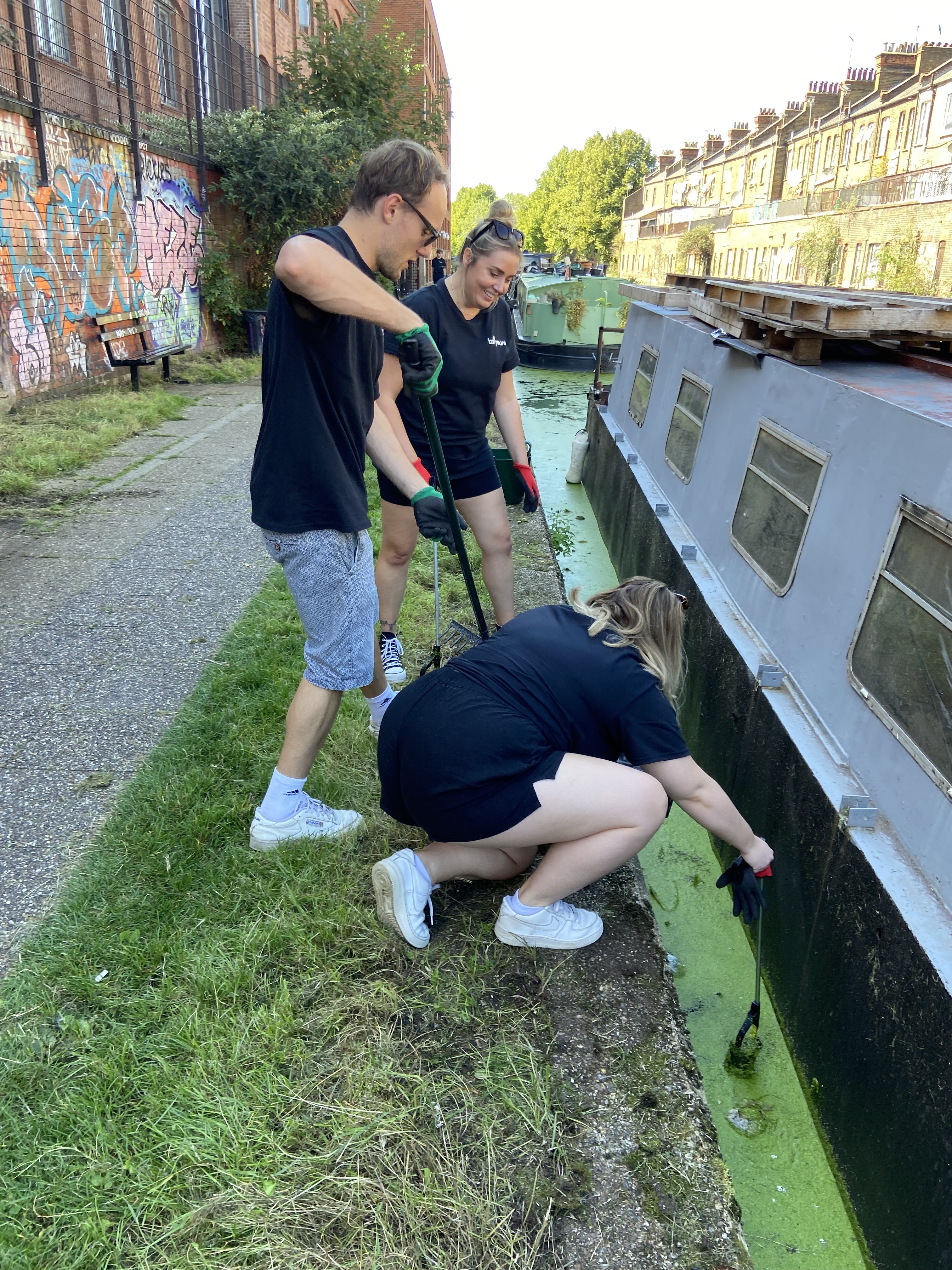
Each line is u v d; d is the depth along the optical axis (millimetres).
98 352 10750
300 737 2732
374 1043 2197
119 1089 2012
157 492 6758
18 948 2396
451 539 2631
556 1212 1875
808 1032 2693
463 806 2303
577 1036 2291
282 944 2455
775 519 3752
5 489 6539
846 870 2518
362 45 18016
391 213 2357
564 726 2346
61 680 3871
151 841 2816
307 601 2596
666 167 70188
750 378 4438
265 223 15445
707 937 3354
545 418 13281
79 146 10117
